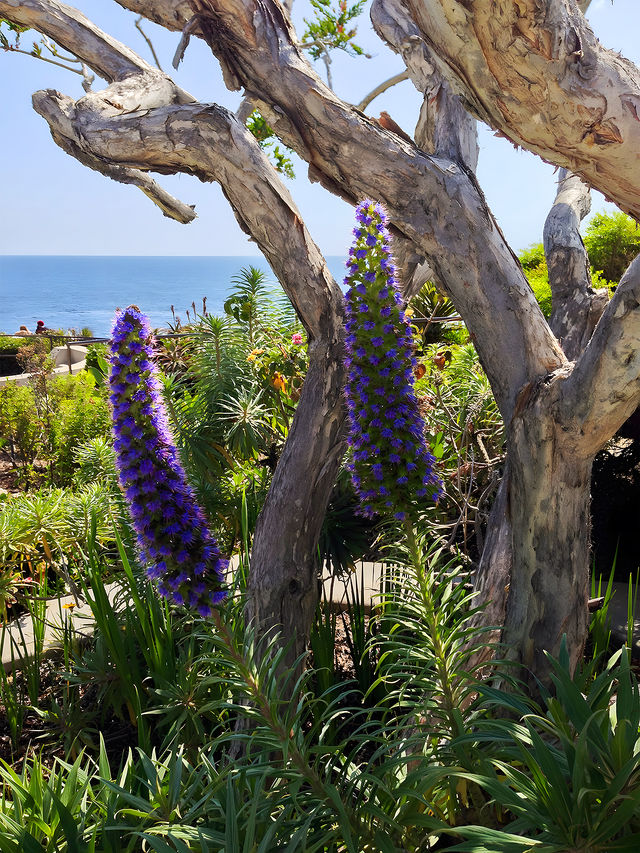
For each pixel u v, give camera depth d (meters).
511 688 2.12
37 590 4.34
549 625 2.08
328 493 2.88
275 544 2.77
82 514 4.40
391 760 1.56
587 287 3.30
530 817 1.28
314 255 2.66
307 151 2.40
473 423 4.39
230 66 2.37
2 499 5.49
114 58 2.74
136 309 1.52
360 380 1.86
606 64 1.12
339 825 1.45
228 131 2.42
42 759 3.05
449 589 1.95
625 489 4.53
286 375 5.16
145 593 3.39
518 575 2.15
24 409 7.72
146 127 2.45
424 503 1.98
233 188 2.50
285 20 2.37
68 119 2.51
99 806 1.86
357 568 4.25
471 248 2.21
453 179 2.27
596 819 1.23
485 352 2.23
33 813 1.88
